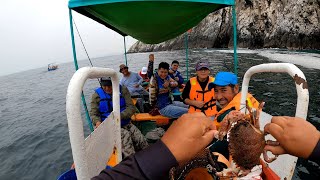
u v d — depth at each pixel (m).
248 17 48.53
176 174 0.97
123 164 0.52
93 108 4.73
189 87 5.69
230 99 3.61
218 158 1.45
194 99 5.60
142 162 0.50
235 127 1.02
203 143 0.54
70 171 1.85
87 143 1.36
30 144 10.55
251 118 1.07
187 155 0.52
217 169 1.22
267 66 2.17
